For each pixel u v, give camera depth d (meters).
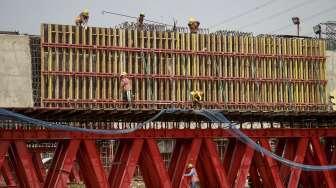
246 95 75.75
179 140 42.97
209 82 73.75
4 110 36.06
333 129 46.25
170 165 43.34
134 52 70.31
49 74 65.81
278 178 43.81
